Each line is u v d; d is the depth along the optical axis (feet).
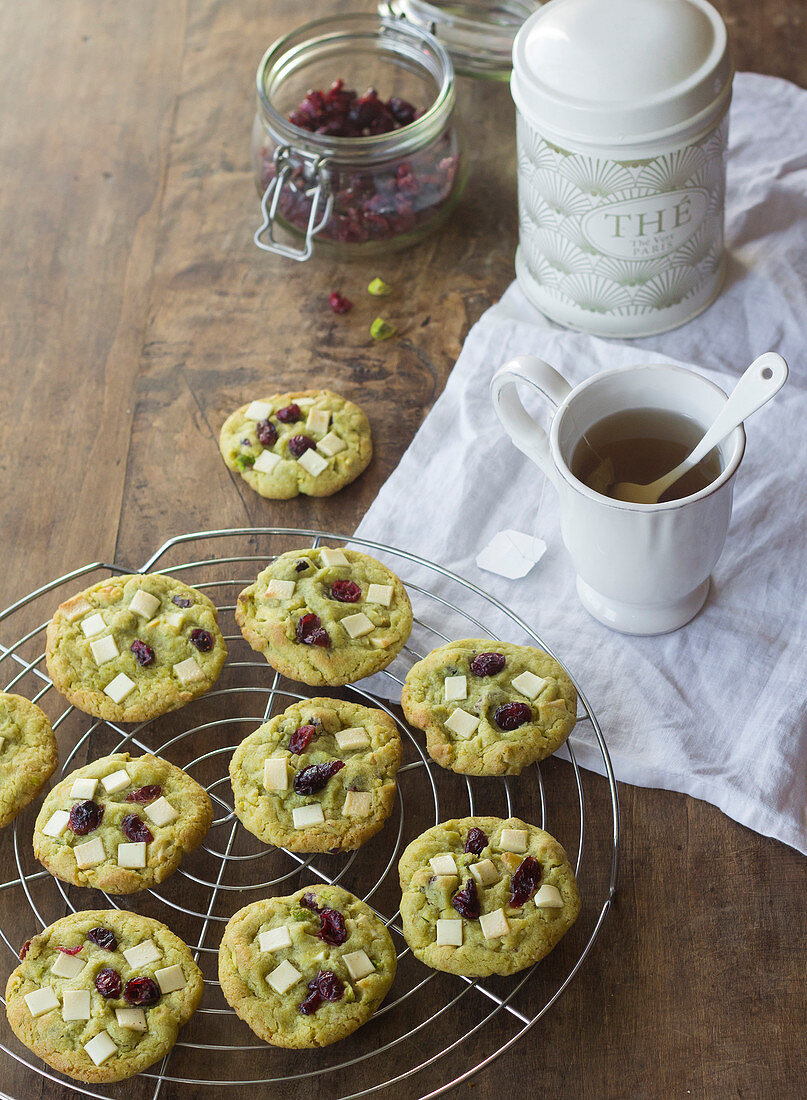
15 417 3.57
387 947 2.92
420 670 3.13
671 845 3.05
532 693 3.08
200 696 3.15
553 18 3.25
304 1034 2.86
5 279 3.77
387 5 4.00
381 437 3.50
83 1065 2.85
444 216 3.75
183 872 3.04
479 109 3.97
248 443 3.43
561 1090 2.88
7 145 4.00
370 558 3.26
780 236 3.66
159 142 3.98
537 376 3.02
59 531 3.41
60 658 3.15
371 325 3.65
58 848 3.00
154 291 3.73
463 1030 2.93
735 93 3.86
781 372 2.85
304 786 3.02
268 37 4.14
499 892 2.93
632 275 3.42
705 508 2.92
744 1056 2.89
